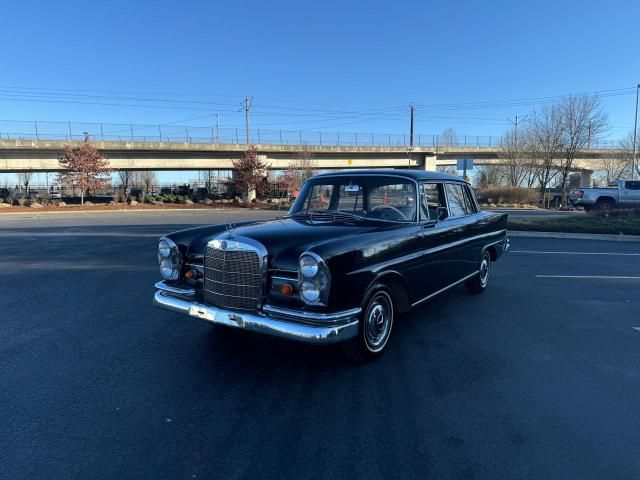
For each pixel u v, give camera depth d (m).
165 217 26.23
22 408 3.41
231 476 2.62
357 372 4.08
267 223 4.71
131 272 8.64
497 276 8.46
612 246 12.83
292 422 3.22
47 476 2.62
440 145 52.88
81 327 5.34
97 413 3.34
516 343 4.86
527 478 2.62
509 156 44.62
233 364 4.26
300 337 3.58
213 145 44.22
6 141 37.12
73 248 11.99
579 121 37.12
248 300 3.92
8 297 6.75
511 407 3.46
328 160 49.47
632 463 2.77
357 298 3.87
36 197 40.19
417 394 3.66
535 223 16.59
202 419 3.26
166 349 4.64
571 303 6.53
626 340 4.98
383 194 5.11
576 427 3.17
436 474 2.65
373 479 2.60
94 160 37.62
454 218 5.91
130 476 2.62
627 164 50.44
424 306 6.35
